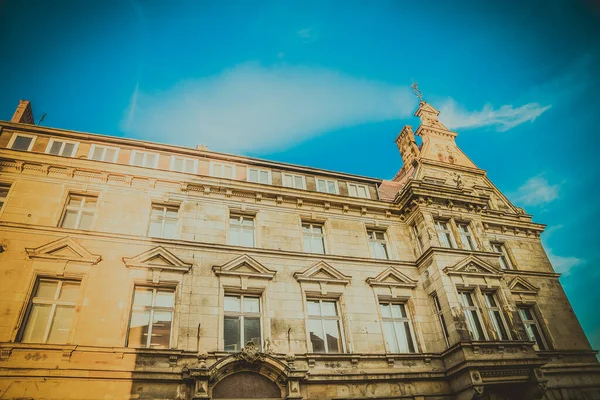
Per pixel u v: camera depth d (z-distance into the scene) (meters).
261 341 15.71
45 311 13.83
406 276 19.61
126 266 15.34
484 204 22.58
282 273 17.61
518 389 16.94
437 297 18.61
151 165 19.02
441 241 20.81
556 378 19.27
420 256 20.16
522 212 26.72
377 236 21.58
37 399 11.93
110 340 13.67
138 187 17.83
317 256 18.69
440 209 21.56
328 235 20.12
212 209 18.50
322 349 16.56
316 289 17.70
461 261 19.33
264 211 19.48
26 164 16.62
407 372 16.31
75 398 12.27
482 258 20.25
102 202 16.84
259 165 21.33
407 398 15.88
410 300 19.00
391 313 18.67
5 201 15.55
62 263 14.63
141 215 17.17
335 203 21.05
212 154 20.30
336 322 17.55
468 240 21.55
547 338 21.33
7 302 13.34
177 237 17.14
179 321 14.78
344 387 15.30
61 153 17.73
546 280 23.78
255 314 16.30
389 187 25.44
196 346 14.44
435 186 21.92
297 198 20.38
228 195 19.19
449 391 16.62
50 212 15.88
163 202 17.94
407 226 21.98
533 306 22.42
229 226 18.61
